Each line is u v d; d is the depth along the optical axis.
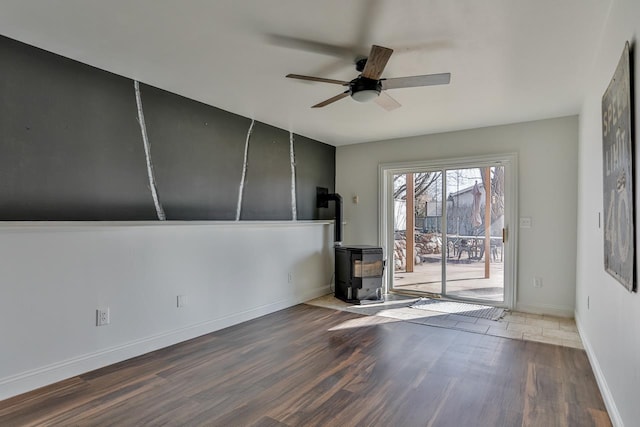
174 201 3.65
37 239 2.60
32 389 2.56
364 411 2.31
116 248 3.06
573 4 2.12
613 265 2.15
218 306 3.95
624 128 1.84
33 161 2.68
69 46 2.69
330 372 2.88
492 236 4.93
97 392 2.55
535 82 3.31
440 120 4.57
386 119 4.55
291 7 2.17
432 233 5.41
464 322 4.18
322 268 5.62
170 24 2.38
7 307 2.46
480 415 2.26
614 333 2.19
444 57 2.82
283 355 3.22
